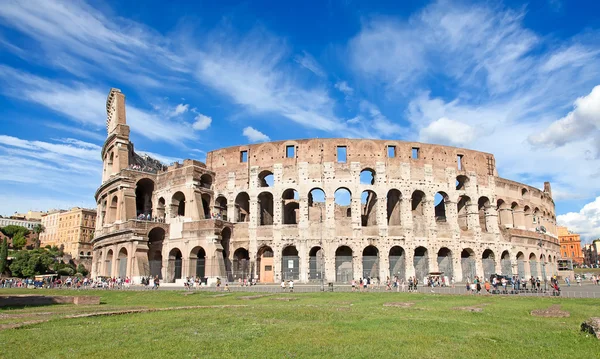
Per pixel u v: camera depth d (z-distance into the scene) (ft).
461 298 151.94
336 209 330.34
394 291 193.16
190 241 265.13
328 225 267.80
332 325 83.56
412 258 269.44
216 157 296.10
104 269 302.66
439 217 309.22
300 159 278.67
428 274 248.11
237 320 89.25
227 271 266.57
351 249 270.87
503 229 307.37
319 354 60.18
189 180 279.08
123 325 82.12
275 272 264.11
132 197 293.43
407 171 282.15
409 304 127.95
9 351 60.59
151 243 287.89
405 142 287.69
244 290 202.08
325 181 274.57
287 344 65.98
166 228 280.10
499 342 68.74
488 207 305.94
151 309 109.91
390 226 271.90
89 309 110.93
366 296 162.30
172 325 82.28
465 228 293.43
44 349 61.98
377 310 111.65
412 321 88.63
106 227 303.68
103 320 89.51
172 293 186.91
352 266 264.11
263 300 147.43
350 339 69.77
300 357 58.59
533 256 332.19
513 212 331.77
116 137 317.83
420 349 63.21
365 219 316.19
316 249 290.76
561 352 62.34
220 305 125.39
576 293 188.44
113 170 314.55
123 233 275.80
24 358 57.26
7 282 326.65
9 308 114.93
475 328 81.10
